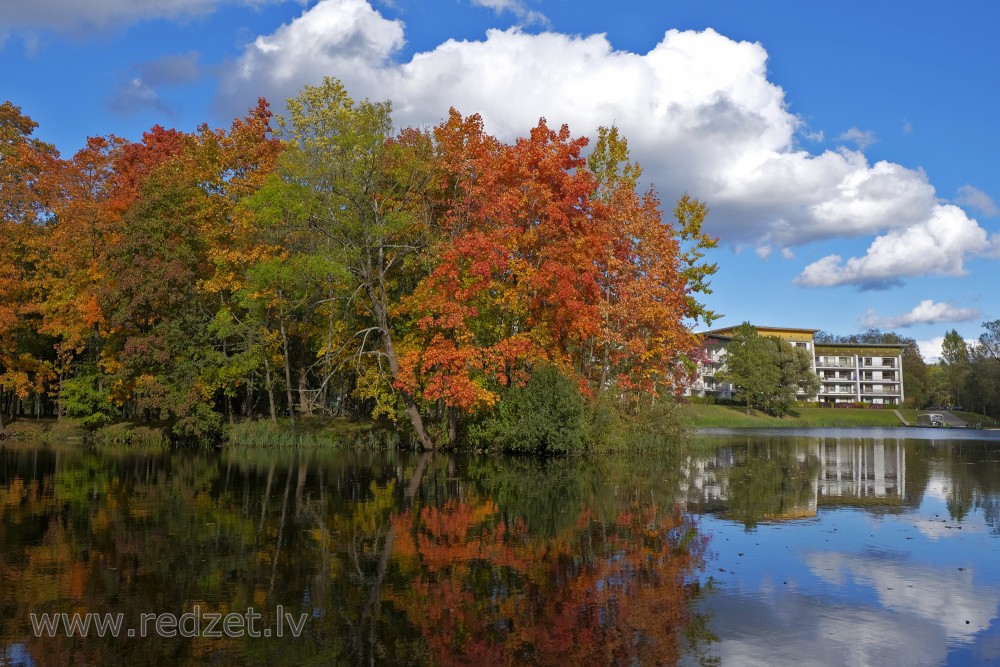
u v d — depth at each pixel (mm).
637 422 31391
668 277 32625
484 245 27500
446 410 31969
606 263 32500
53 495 16891
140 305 33031
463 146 31594
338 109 31422
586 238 30266
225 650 6945
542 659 6730
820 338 185500
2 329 36031
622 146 35281
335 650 6941
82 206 37219
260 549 11094
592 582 9312
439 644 7105
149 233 33312
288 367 38219
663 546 11523
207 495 17016
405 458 28094
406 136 31031
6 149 39219
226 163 36906
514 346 29375
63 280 37812
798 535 12570
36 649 6969
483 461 27094
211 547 11219
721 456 31531
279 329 37750
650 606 8344
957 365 109438
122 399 37031
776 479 21766
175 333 33062
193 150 37375
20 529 12641
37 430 39750
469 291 28156
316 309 34656
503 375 29234
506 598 8586
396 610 8133
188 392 33031
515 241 29984
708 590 9016
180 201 34281
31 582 9227
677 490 18672
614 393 31375
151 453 29938
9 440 37594
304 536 12094
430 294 29328
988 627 7746
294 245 33000
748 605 8414
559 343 31859
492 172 30297
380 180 30375
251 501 16062
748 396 89125
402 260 33438
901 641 7316
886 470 25234
